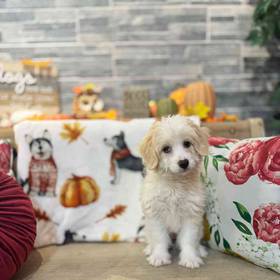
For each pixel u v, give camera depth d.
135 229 1.40
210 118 1.57
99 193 1.41
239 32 1.75
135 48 1.74
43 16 1.69
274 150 1.06
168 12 1.72
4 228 1.05
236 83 1.80
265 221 1.06
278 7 1.50
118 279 1.07
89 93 1.66
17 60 1.71
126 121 1.44
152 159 1.16
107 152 1.42
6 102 1.60
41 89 1.66
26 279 1.08
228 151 1.21
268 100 1.83
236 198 1.13
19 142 1.38
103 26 1.72
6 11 1.68
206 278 1.06
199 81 1.78
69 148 1.40
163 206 1.19
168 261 1.17
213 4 1.72
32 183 1.38
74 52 1.73
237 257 1.20
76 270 1.14
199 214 1.20
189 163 1.12
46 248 1.33
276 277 1.05
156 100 1.74
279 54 1.79
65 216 1.39
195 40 1.75
